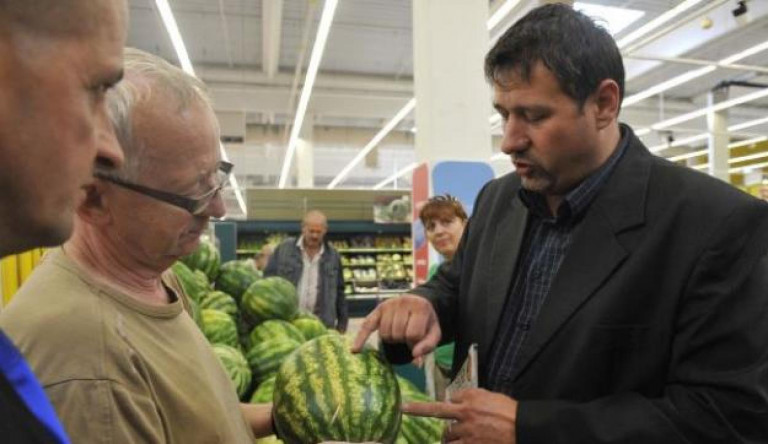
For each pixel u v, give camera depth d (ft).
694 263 3.49
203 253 9.18
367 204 30.27
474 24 16.76
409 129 51.80
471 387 3.89
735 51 31.40
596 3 25.13
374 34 30.81
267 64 33.30
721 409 3.23
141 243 3.07
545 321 3.87
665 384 3.63
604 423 3.36
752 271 3.40
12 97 1.51
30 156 1.57
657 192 3.81
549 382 3.82
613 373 3.68
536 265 4.30
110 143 1.91
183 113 2.95
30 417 1.43
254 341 7.36
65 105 1.61
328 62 35.22
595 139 3.82
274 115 48.85
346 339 4.43
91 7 1.63
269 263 18.45
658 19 20.84
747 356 3.28
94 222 2.99
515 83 3.68
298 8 27.17
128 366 2.68
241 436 3.48
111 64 1.72
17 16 1.47
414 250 17.24
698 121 44.68
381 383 4.04
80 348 2.57
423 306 4.41
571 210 4.03
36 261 7.81
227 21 28.91
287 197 29.30
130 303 2.97
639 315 3.63
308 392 3.94
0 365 1.57
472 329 4.58
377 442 3.67
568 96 3.61
